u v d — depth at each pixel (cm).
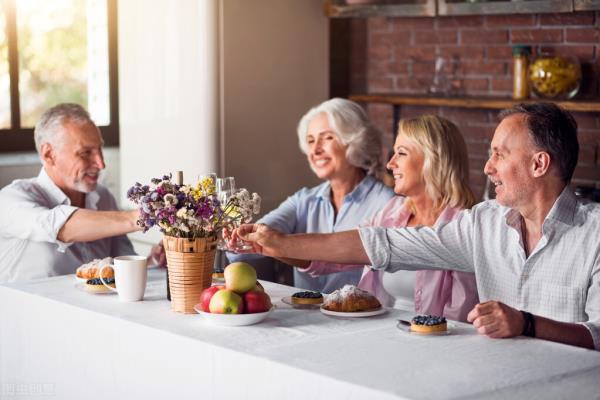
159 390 221
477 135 449
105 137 545
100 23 543
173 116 425
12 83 517
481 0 407
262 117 430
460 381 182
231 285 230
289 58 441
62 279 282
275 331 220
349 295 240
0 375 272
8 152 521
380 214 313
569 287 236
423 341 212
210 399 208
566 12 411
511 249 249
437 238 261
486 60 443
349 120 340
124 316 233
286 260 308
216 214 241
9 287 268
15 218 318
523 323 213
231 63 416
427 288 283
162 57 426
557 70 395
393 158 299
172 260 238
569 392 179
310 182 453
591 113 409
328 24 460
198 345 209
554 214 237
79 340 244
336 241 264
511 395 176
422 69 468
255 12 423
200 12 409
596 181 406
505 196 241
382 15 436
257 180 431
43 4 526
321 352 201
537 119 237
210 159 414
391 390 175
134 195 237
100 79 546
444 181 290
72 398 248
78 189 336
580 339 214
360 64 489
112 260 282
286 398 191
